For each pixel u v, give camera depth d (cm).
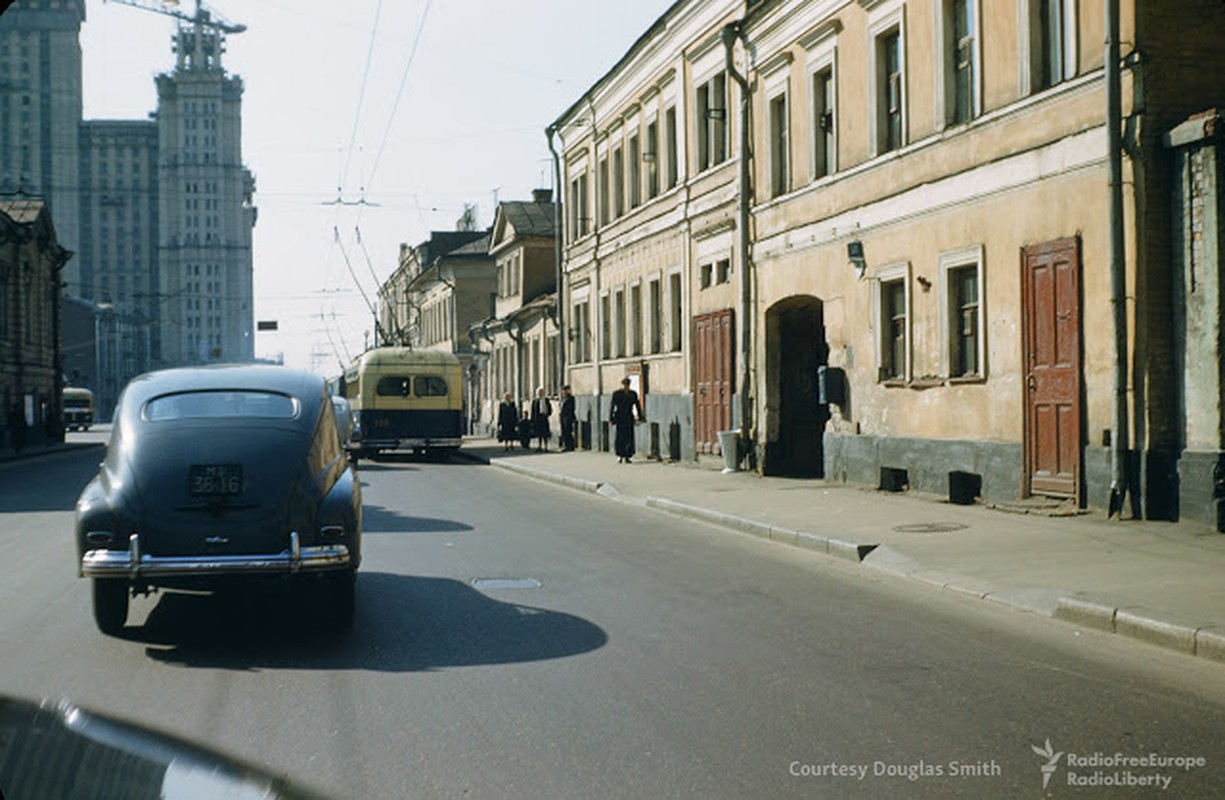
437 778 492
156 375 923
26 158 16262
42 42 16200
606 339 3669
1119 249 1323
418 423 3756
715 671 699
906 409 1820
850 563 1191
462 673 700
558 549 1322
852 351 1998
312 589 859
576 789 476
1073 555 1098
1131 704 614
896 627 839
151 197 17562
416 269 8244
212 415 862
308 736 560
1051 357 1459
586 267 3856
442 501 2012
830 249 2075
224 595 1021
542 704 621
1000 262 1567
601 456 3369
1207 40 1332
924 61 1755
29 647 789
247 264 17938
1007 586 968
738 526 1512
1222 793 469
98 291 17350
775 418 2370
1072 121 1419
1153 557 1066
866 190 1936
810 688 654
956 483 1675
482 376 6212
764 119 2361
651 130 3197
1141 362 1307
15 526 1667
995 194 1577
